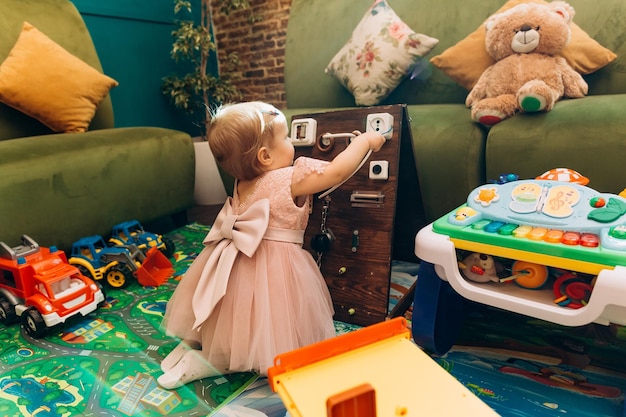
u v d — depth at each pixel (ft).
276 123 2.97
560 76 4.08
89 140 5.18
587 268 2.29
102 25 7.88
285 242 2.99
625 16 4.45
